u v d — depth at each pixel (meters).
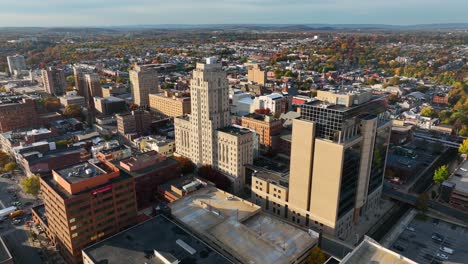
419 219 194.88
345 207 170.38
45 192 156.12
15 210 195.00
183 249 133.88
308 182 168.75
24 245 166.38
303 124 162.25
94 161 169.88
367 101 169.12
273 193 189.75
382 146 188.50
